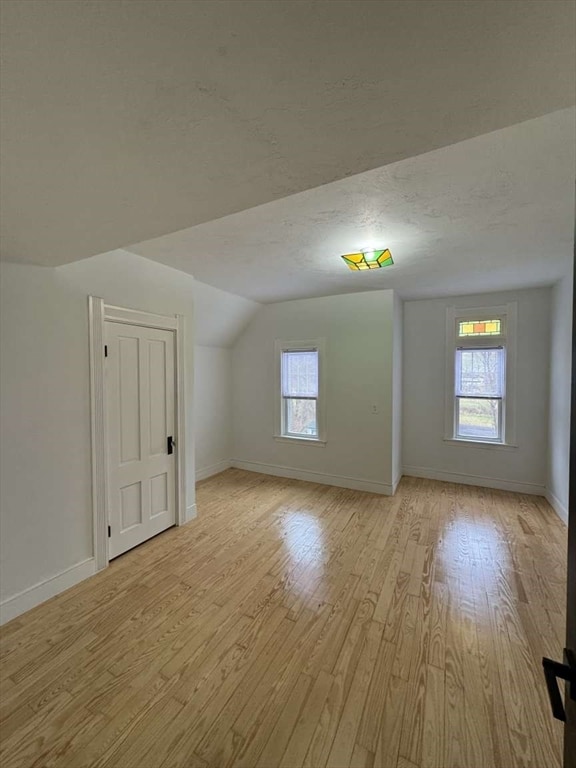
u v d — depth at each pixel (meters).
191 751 1.33
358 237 2.42
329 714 1.47
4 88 0.78
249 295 4.30
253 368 5.08
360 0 0.60
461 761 1.29
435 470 4.64
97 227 1.59
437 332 4.57
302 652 1.81
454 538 3.05
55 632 1.95
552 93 0.82
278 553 2.81
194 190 1.28
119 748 1.34
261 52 0.71
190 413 3.45
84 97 0.81
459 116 0.90
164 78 0.77
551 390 3.83
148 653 1.80
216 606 2.17
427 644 1.85
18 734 1.40
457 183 1.72
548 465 3.91
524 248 2.67
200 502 3.93
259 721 1.45
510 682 1.62
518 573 2.52
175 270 3.21
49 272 2.24
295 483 4.60
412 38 0.68
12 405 2.07
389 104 0.85
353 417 4.33
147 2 0.60
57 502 2.30
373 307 4.15
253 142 1.00
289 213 2.07
